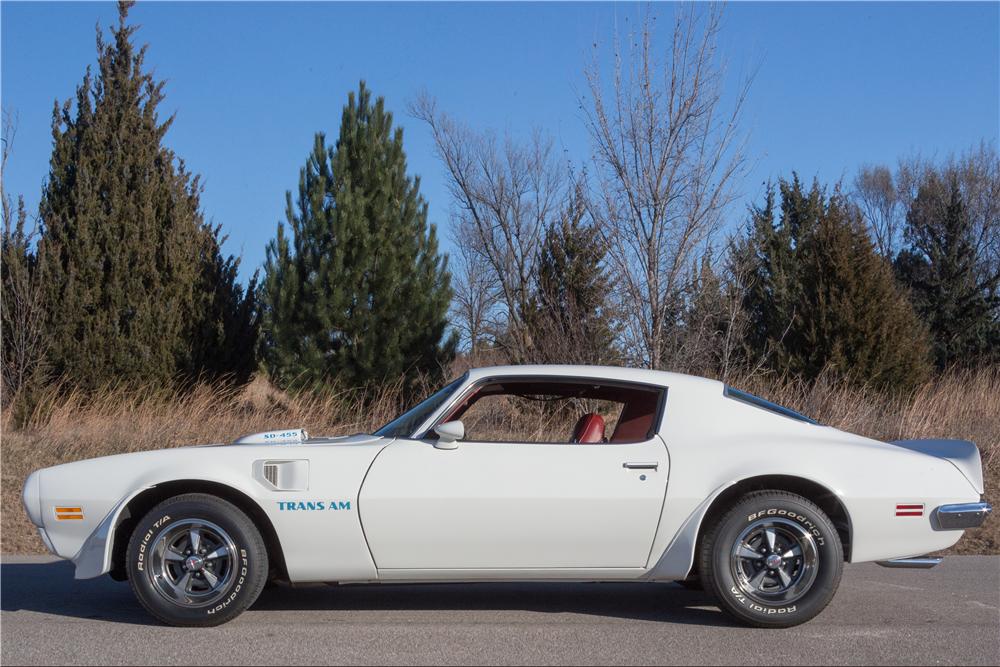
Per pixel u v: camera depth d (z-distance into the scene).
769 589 4.38
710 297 12.30
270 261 14.00
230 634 4.27
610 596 5.26
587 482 4.37
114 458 4.55
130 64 15.03
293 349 13.38
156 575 4.34
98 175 14.32
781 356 14.85
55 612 4.80
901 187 36.75
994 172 32.28
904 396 13.52
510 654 3.95
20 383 12.93
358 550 4.36
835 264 14.55
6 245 13.88
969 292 21.16
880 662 3.84
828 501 4.50
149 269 14.39
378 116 13.94
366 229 13.29
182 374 14.43
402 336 13.38
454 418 4.94
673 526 4.36
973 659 3.89
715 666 3.78
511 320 15.34
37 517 4.47
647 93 11.59
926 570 6.08
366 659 3.87
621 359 12.07
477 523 4.33
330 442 4.81
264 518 4.48
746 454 4.45
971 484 4.52
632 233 11.94
